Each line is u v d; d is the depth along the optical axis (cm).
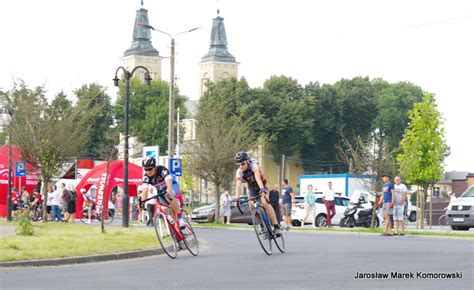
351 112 13288
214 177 5794
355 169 4934
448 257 2023
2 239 2470
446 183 15312
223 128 5944
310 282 1482
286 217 4625
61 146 4875
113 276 1680
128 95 4431
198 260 2078
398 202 3703
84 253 2177
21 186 5875
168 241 2158
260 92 12788
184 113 13888
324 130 13200
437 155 5956
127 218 4319
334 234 3947
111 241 2491
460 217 4353
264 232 2144
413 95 14112
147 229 3359
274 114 12800
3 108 5022
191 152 5903
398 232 3756
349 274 1612
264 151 13975
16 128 4919
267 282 1495
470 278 1525
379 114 13562
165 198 2169
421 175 5916
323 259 1988
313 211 5019
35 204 5278
